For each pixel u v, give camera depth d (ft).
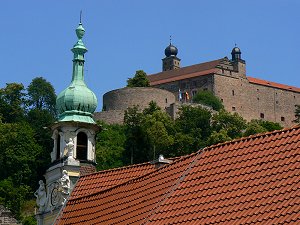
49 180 268.21
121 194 198.59
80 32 293.02
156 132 648.38
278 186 154.30
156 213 169.68
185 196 169.37
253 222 148.87
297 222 142.20
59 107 281.95
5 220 416.05
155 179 189.47
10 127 654.53
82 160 269.64
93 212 203.00
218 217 156.25
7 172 627.87
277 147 165.48
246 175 163.32
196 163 178.70
